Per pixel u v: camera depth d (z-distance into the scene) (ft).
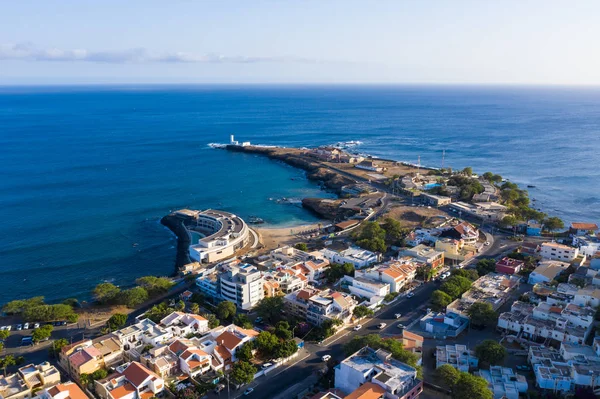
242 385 456.45
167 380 456.86
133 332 526.98
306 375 475.31
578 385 435.12
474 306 568.00
